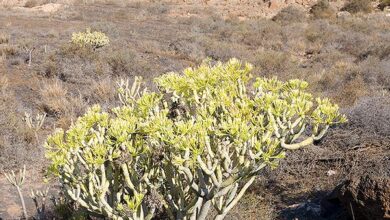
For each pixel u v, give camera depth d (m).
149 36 19.02
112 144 2.72
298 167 4.79
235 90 3.11
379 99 6.19
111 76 10.88
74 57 11.62
